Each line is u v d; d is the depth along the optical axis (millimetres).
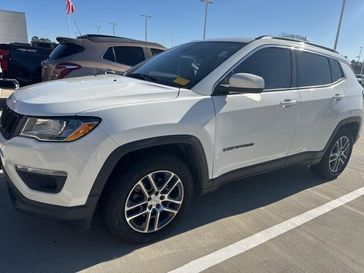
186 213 3564
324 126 4316
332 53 4609
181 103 2943
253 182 4656
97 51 7023
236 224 3512
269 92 3619
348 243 3299
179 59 3736
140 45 7598
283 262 2938
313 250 3143
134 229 2943
